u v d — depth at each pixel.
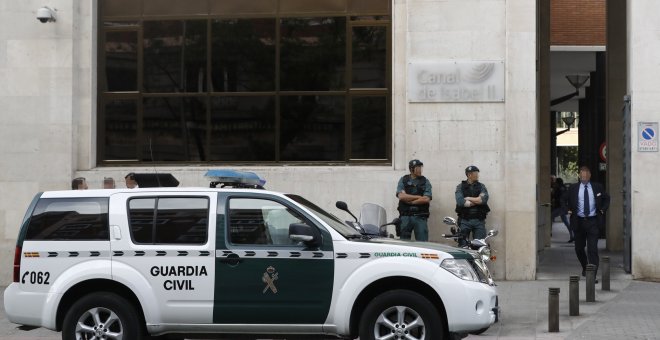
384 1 21.06
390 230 20.50
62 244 12.27
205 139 21.55
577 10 37.25
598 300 17.53
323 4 21.25
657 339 13.73
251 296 11.89
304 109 21.28
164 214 12.20
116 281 12.11
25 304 12.23
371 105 21.08
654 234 19.73
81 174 21.31
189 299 11.97
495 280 20.19
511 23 20.11
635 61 19.73
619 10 26.70
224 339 12.22
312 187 20.78
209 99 21.55
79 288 12.38
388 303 11.66
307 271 11.83
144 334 12.28
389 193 20.61
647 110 19.69
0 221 21.25
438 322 11.60
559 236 35.06
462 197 19.47
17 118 21.31
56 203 12.44
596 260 19.91
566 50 36.06
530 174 20.11
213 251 11.97
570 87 41.38
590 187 19.97
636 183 19.80
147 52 21.75
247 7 21.47
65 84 21.23
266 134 21.38
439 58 20.36
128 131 21.77
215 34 21.56
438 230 20.30
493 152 20.25
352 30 21.14
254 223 12.07
